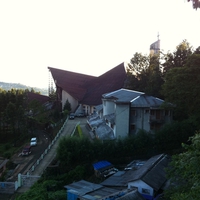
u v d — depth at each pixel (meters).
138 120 35.59
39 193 24.47
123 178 24.20
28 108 66.25
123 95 39.72
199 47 41.28
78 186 23.27
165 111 36.06
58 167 30.05
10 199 25.48
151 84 45.69
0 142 56.22
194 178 12.31
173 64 44.41
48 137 52.84
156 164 24.50
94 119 47.47
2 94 65.25
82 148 30.19
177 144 32.53
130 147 30.98
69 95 72.56
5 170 34.56
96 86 72.06
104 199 19.83
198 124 30.05
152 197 20.66
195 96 29.94
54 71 80.44
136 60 52.75
